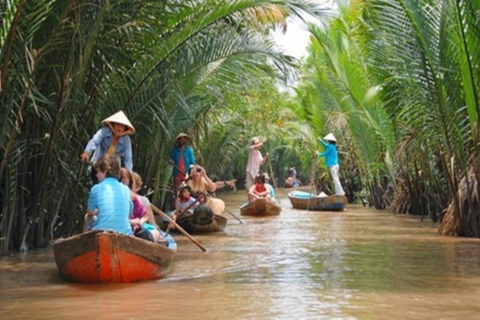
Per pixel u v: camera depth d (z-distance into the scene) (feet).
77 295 24.49
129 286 26.30
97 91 38.88
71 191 38.73
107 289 25.66
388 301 23.56
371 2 44.37
